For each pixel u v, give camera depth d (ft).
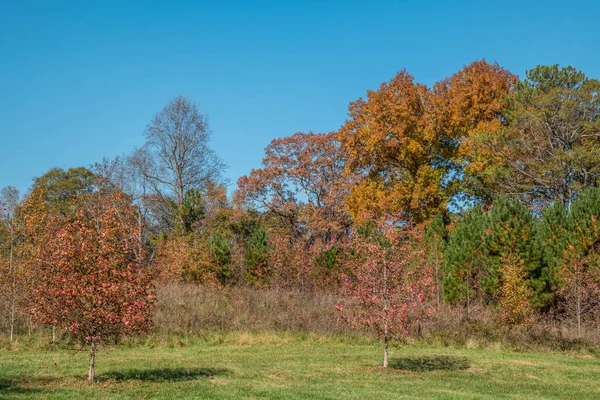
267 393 44.24
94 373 52.65
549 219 100.12
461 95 145.18
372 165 152.76
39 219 82.23
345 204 148.77
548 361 67.56
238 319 91.15
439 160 151.53
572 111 124.47
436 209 140.36
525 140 130.72
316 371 57.57
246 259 130.21
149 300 48.49
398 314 57.88
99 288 45.29
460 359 68.13
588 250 91.35
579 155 119.34
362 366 61.41
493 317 89.04
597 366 64.44
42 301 45.85
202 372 55.88
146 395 42.24
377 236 65.41
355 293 59.00
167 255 125.29
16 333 79.56
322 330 87.20
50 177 195.83
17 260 81.41
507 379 55.26
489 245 95.04
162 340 79.00
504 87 148.15
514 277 85.10
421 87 149.18
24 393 41.93
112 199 83.46
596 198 96.53
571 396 47.60
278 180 158.71
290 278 126.62
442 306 97.66
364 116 149.89
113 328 47.32
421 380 53.31
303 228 165.58
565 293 87.40
